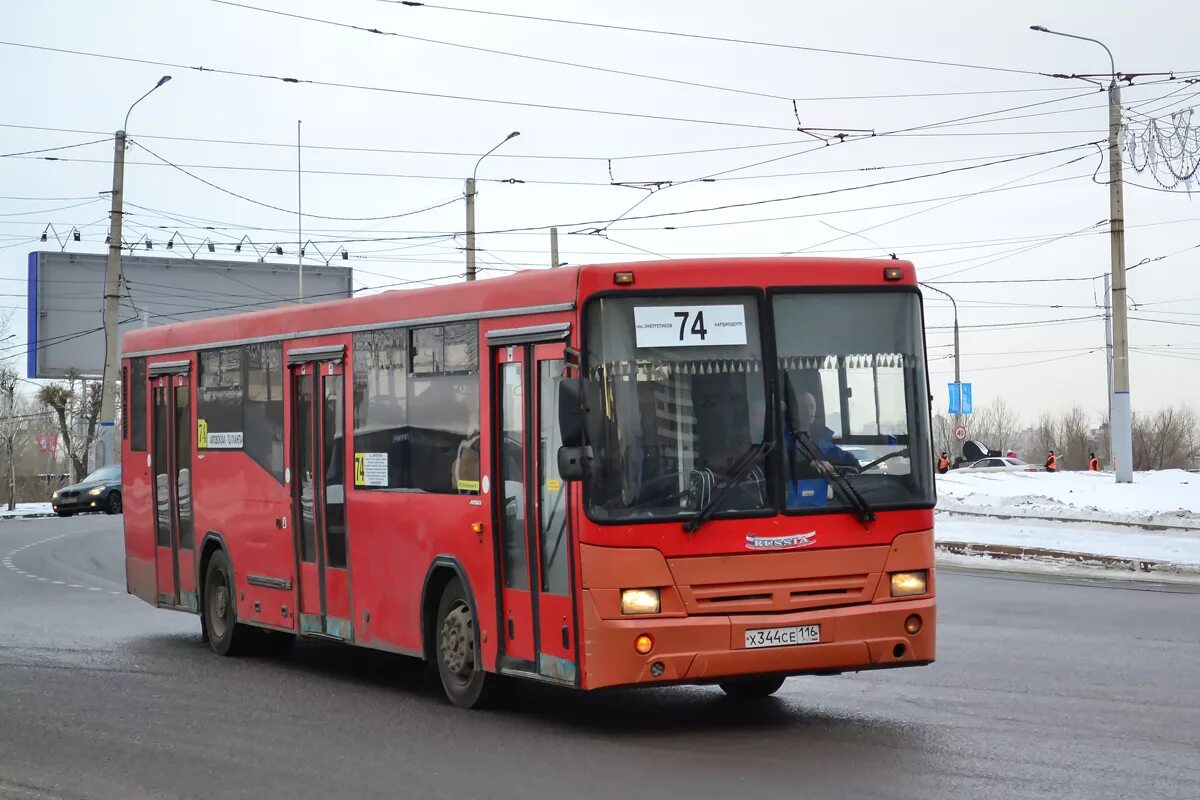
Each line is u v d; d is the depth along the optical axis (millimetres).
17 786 8812
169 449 16484
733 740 9484
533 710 11023
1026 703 10523
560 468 9312
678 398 9570
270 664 14430
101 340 64375
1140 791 7672
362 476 12539
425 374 11609
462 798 8078
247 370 14672
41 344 63438
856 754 8859
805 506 9602
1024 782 7949
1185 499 33188
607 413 9508
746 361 9688
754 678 9664
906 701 10820
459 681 11188
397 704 11570
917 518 9859
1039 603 17547
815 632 9508
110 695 12336
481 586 10812
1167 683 11250
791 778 8250
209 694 12359
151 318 64562
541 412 10141
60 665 14297
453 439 11188
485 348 10758
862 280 9992
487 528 10688
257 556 14422
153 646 15922
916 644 9805
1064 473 50062
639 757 9039
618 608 9352
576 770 8711
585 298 9656
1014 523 29891
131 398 17625
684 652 9328
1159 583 20156
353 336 12758
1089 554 23250
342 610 12891
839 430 9781
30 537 37562
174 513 16375
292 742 10000
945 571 23094
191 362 15938
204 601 15641
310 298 66750
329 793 8352
